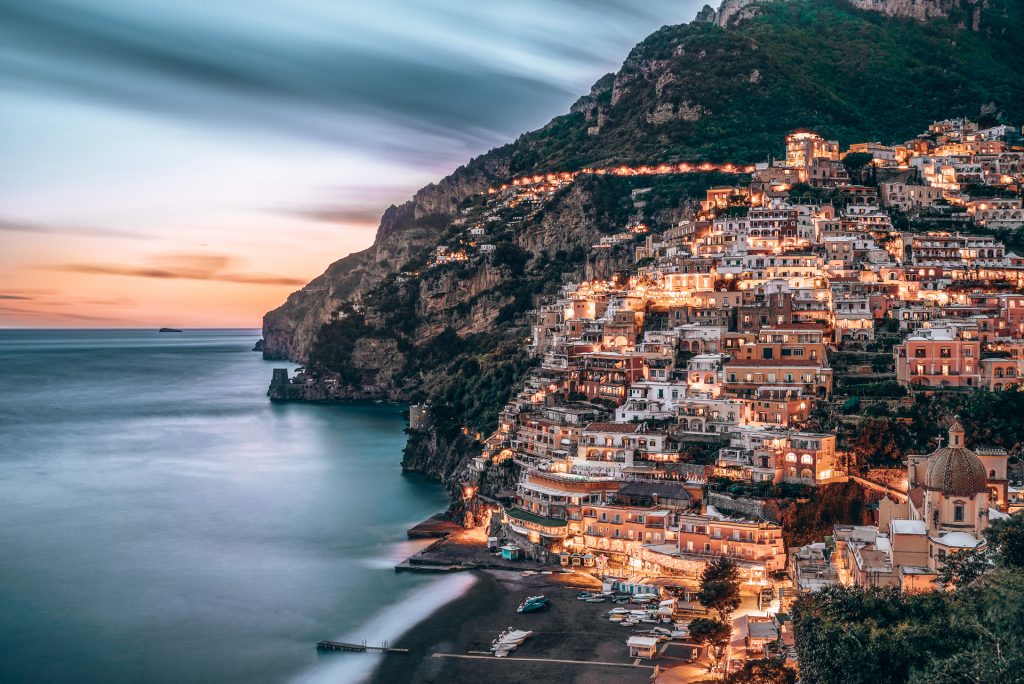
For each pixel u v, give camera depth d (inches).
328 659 7288.4
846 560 7559.1
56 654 7426.2
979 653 4151.1
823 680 4904.0
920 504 7057.1
